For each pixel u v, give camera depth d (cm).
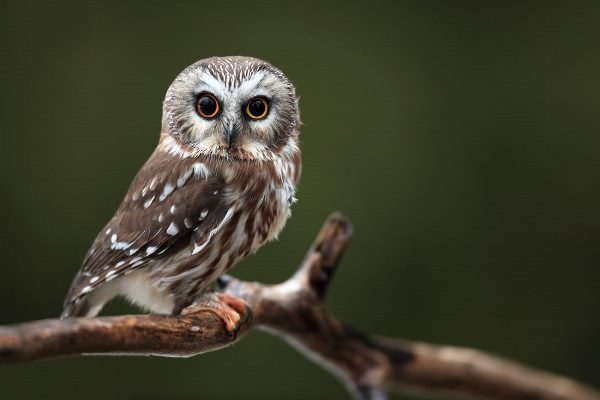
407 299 1352
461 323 1349
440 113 1431
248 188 751
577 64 1442
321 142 1405
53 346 499
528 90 1442
